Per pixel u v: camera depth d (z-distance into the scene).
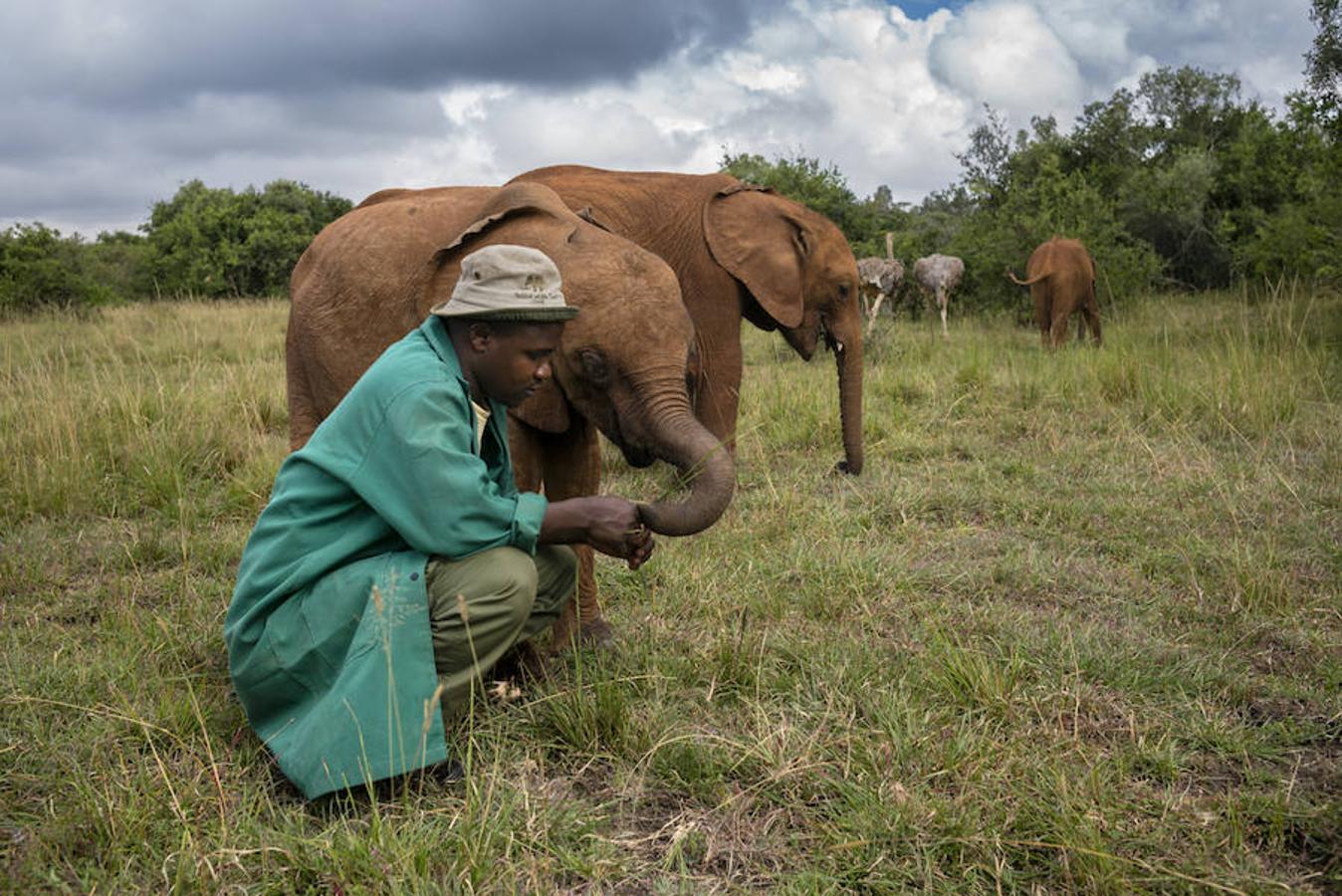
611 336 3.28
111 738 3.09
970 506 5.73
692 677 3.61
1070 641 3.78
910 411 8.22
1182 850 2.60
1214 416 7.36
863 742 3.07
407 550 2.86
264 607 2.87
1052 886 2.51
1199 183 19.02
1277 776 2.95
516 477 3.53
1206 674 3.60
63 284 18.23
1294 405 7.48
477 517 2.73
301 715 2.88
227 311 16.89
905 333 14.91
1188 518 5.36
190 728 3.16
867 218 19.62
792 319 6.25
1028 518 5.46
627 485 6.42
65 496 5.70
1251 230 18.20
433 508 2.70
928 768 2.96
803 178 19.23
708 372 6.27
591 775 3.02
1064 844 2.54
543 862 2.52
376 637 2.72
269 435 7.56
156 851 2.54
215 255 24.80
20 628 4.04
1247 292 15.11
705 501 3.04
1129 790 2.88
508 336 2.83
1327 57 11.27
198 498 5.98
